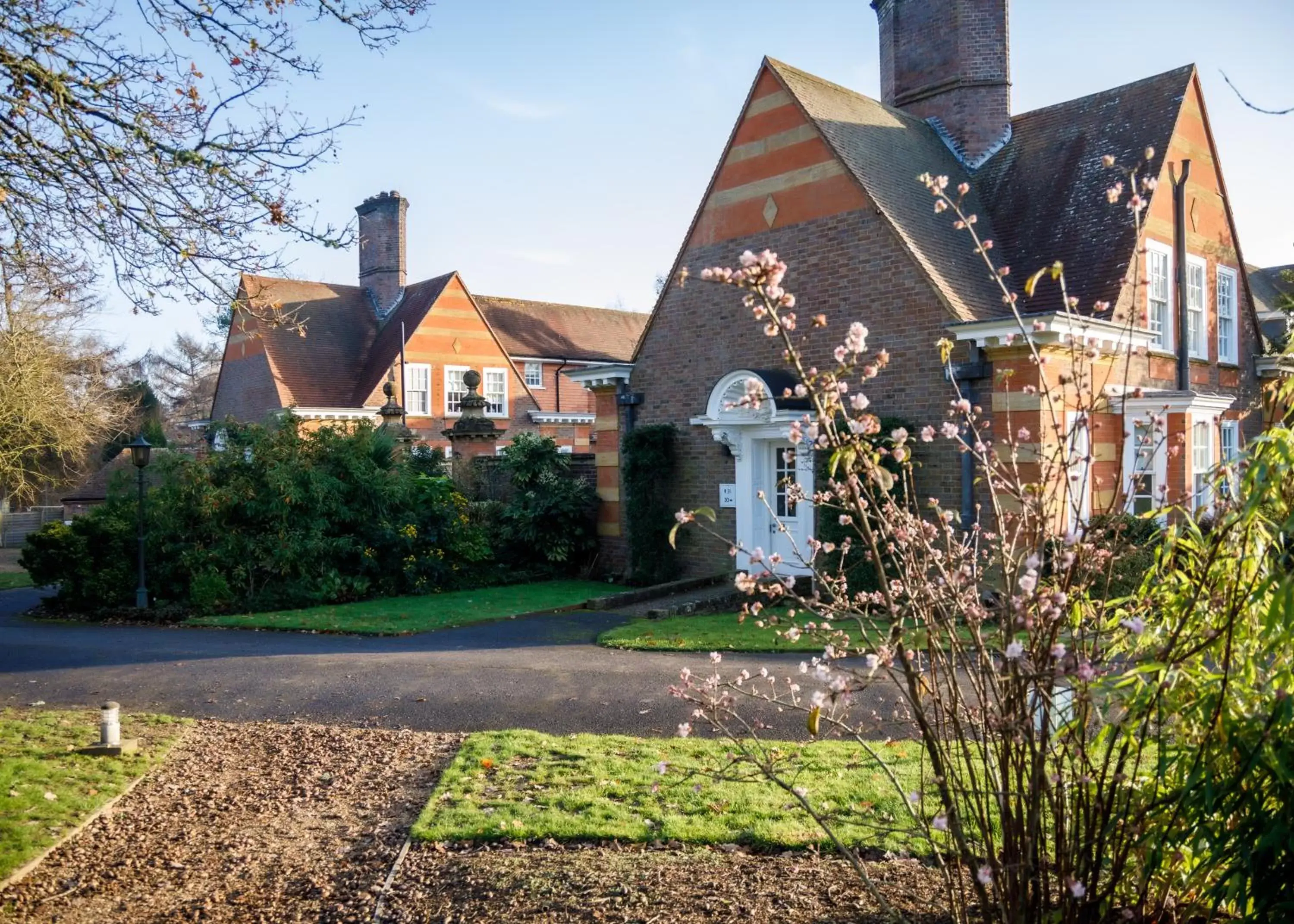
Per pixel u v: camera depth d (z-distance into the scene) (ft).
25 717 27.61
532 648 37.19
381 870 16.44
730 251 53.67
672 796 18.97
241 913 15.20
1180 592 11.83
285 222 21.44
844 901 13.89
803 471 49.88
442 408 106.63
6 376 71.92
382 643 39.65
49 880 16.75
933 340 43.86
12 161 19.89
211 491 50.75
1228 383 58.59
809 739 22.72
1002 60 60.95
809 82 53.93
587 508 61.00
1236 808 10.18
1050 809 11.46
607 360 125.49
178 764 23.22
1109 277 46.21
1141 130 53.26
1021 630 10.37
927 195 52.70
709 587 52.21
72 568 51.75
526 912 14.28
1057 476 11.32
